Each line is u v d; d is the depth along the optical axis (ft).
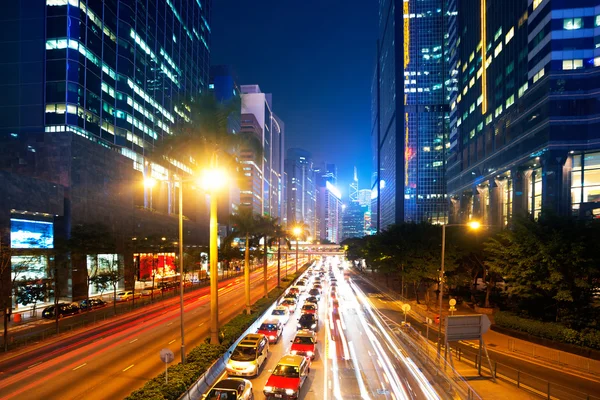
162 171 324.19
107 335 104.01
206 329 109.81
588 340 89.97
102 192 210.38
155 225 281.54
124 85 273.75
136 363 77.56
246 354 71.41
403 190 604.90
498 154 289.74
